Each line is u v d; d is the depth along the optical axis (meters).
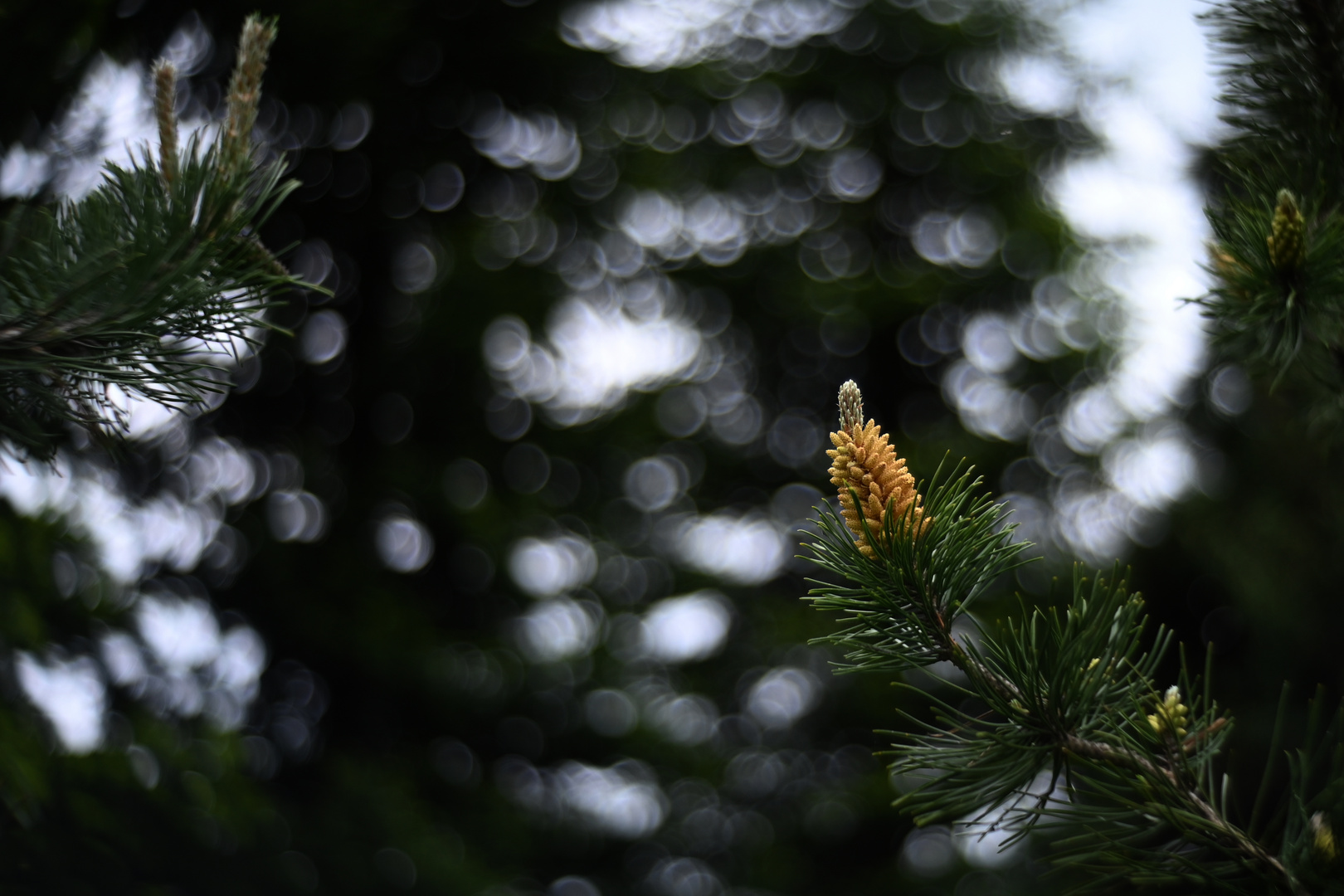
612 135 10.45
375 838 7.16
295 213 7.98
